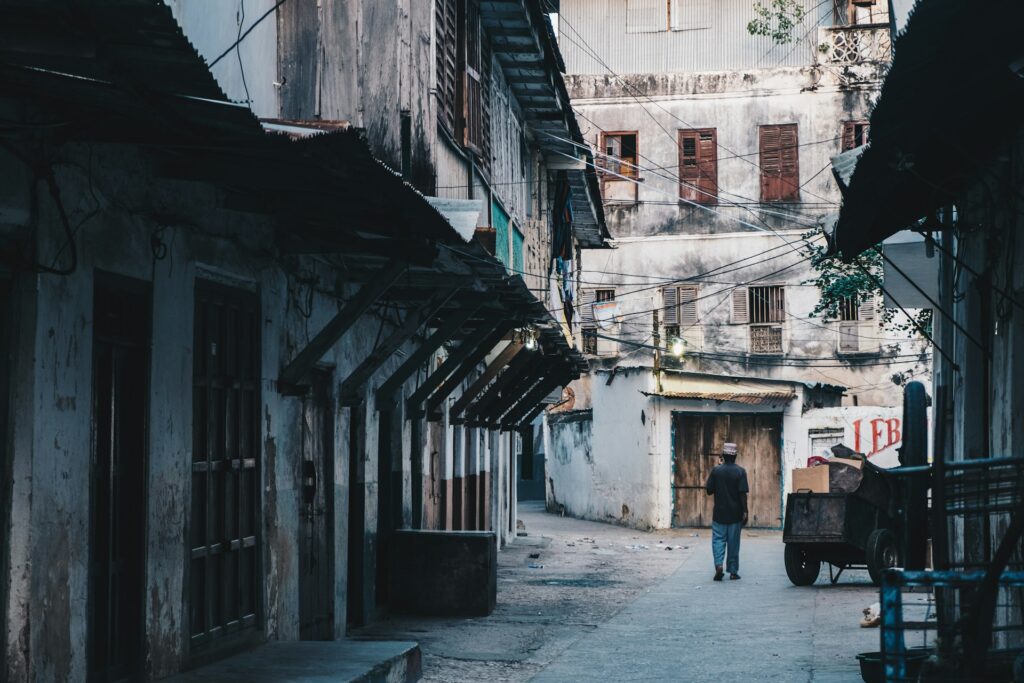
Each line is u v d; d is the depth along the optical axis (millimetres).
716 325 35281
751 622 13000
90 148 6488
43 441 6023
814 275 34594
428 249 8984
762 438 30031
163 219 7367
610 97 36062
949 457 11125
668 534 29141
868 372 34281
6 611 5781
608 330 35812
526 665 10414
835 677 9273
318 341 9578
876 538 13648
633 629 12617
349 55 10664
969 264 10094
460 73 13656
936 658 5668
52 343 6117
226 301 8664
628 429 32062
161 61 4688
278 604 9484
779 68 35219
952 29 5547
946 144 8086
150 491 7270
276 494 9492
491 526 22531
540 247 20500
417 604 13531
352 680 7574
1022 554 7793
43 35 4473
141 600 7168
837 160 9016
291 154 6203
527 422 23484
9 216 5789
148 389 7266
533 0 14812
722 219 35438
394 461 14047
